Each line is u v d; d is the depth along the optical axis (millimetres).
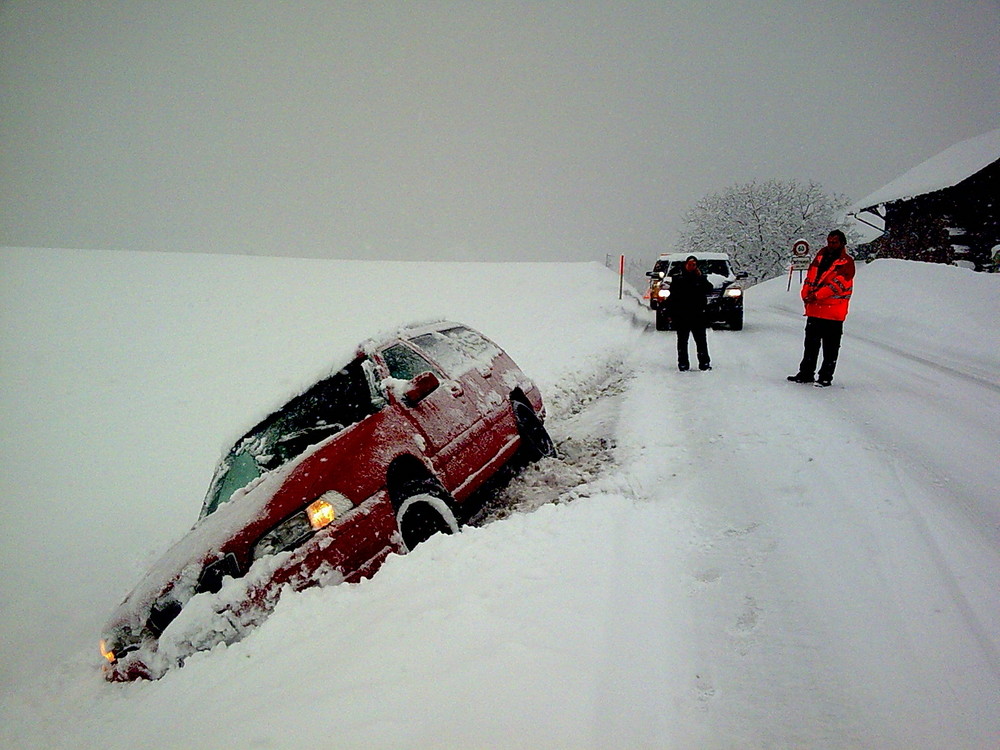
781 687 2447
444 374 5543
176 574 3992
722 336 13695
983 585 3008
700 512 4188
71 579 6363
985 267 27734
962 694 2314
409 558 3912
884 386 7535
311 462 4270
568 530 4004
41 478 8906
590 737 2189
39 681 4457
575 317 18391
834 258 7590
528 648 2707
